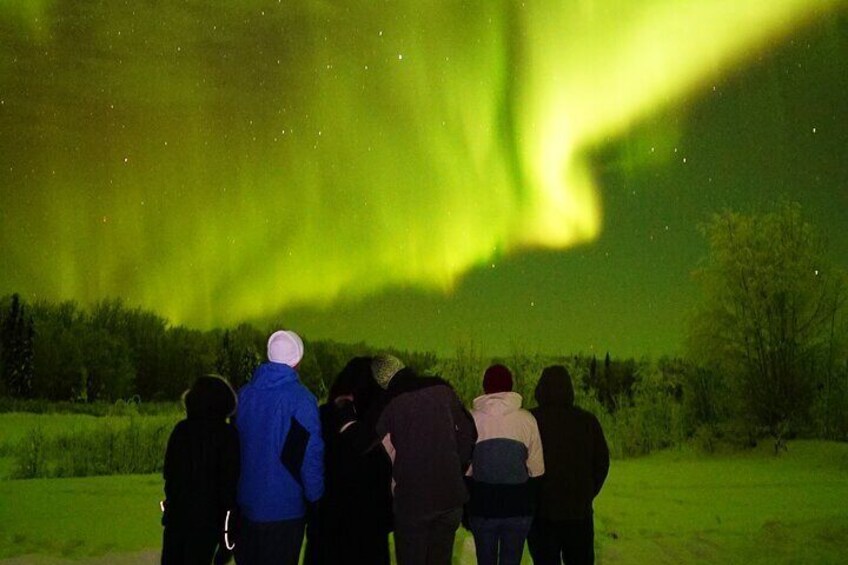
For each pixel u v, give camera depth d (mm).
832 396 18719
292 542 4770
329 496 4949
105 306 51250
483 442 5473
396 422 5031
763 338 18703
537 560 5730
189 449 4766
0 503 10383
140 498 10875
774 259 18781
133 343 50219
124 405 35562
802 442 18344
